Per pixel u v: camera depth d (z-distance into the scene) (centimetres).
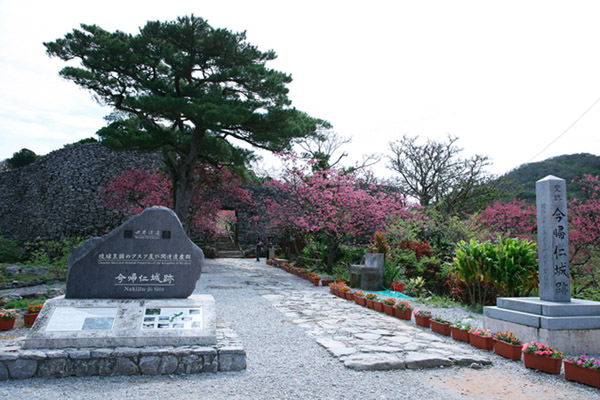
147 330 484
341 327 679
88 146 2495
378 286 1155
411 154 2200
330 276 1393
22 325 663
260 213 2848
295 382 430
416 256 1338
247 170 2781
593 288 1195
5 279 1273
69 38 1700
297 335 624
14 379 424
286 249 2197
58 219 2377
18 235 2591
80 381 425
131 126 2050
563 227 605
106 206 2355
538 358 484
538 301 598
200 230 2683
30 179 2688
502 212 1691
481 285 903
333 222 1469
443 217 1644
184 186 1962
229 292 1097
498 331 626
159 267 555
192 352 460
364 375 455
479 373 473
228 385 420
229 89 1986
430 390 416
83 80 1783
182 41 1759
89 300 516
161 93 1842
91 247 543
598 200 1393
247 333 638
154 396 389
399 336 617
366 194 1509
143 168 2534
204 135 2069
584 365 441
